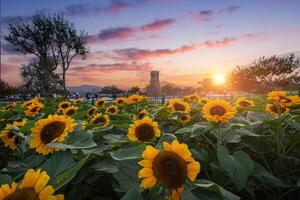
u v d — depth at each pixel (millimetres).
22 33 46188
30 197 1819
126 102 8656
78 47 47469
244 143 3912
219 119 3580
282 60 49906
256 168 3266
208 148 4523
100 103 9273
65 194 2980
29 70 58000
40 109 7664
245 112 6684
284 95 4441
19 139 3957
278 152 3820
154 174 2127
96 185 3203
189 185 2459
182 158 2223
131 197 2127
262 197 3674
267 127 4562
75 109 7051
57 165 2568
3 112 7941
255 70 51500
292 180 3561
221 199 2383
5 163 4855
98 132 4445
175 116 6156
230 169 2873
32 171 1927
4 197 1824
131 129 3740
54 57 47312
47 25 46312
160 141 3289
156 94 42375
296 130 4129
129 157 2635
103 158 3318
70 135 3209
